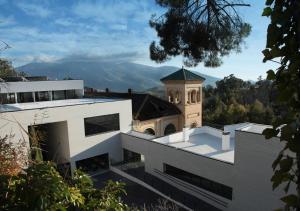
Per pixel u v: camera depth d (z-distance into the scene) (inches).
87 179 135.6
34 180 104.5
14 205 101.2
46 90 1127.0
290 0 68.7
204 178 604.1
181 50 375.2
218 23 312.3
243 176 509.0
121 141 910.4
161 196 621.6
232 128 808.9
